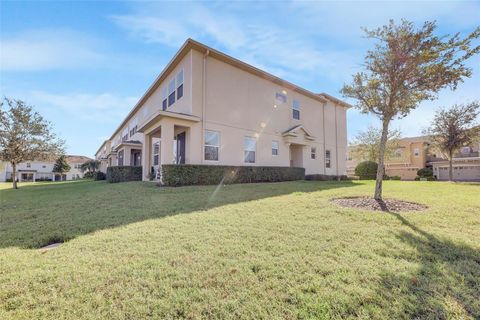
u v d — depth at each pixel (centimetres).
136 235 365
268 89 1389
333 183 1145
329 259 275
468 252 293
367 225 400
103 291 218
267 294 212
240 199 645
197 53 1095
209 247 313
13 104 1594
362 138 2512
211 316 187
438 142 1670
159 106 1469
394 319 181
